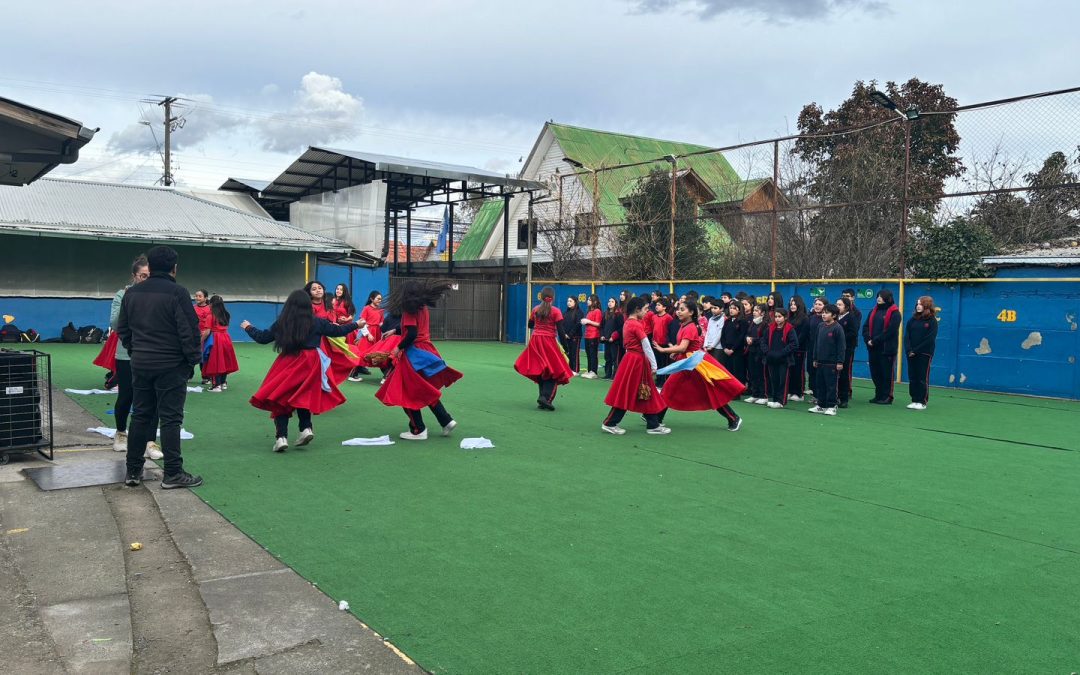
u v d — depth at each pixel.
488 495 6.42
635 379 9.17
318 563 4.79
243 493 6.33
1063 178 19.23
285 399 7.69
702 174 31.80
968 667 3.60
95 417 9.48
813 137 17.34
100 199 23.67
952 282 15.15
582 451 8.30
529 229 26.31
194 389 12.24
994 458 8.47
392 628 3.91
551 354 11.02
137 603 4.20
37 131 7.59
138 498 6.14
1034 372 14.09
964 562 5.03
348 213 27.30
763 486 6.95
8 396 7.09
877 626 4.02
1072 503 6.57
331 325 7.93
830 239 20.95
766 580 4.64
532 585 4.49
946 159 25.78
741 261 21.78
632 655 3.65
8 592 4.30
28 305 21.06
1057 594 4.50
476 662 3.57
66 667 3.49
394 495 6.36
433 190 30.05
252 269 23.94
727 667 3.55
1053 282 13.87
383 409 10.78
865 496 6.68
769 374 12.76
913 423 10.88
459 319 27.69
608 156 31.33
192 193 29.25
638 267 24.03
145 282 6.44
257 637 3.80
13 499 6.00
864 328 13.08
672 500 6.40
